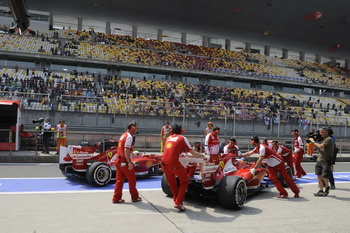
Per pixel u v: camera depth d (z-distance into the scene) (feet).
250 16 150.61
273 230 16.71
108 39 144.66
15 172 34.86
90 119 58.90
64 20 169.68
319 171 25.94
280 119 67.31
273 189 28.96
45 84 97.71
